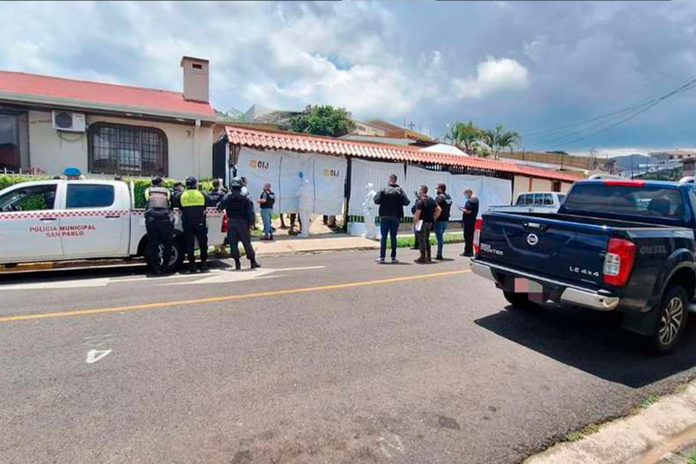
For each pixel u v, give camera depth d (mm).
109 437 2990
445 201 10352
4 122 12742
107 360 4156
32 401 3412
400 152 16141
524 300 6176
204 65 17062
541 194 18766
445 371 4168
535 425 3334
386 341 4844
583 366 4457
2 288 6938
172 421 3193
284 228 15086
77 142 13555
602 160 45281
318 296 6559
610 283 4227
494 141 40312
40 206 7746
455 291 7160
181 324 5172
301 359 4293
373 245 12508
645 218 5621
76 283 7348
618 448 3145
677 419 3572
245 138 13023
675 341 4965
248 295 6531
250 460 2805
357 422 3260
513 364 4410
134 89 17219
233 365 4113
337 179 14547
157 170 14703
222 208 8734
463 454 2949
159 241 8211
